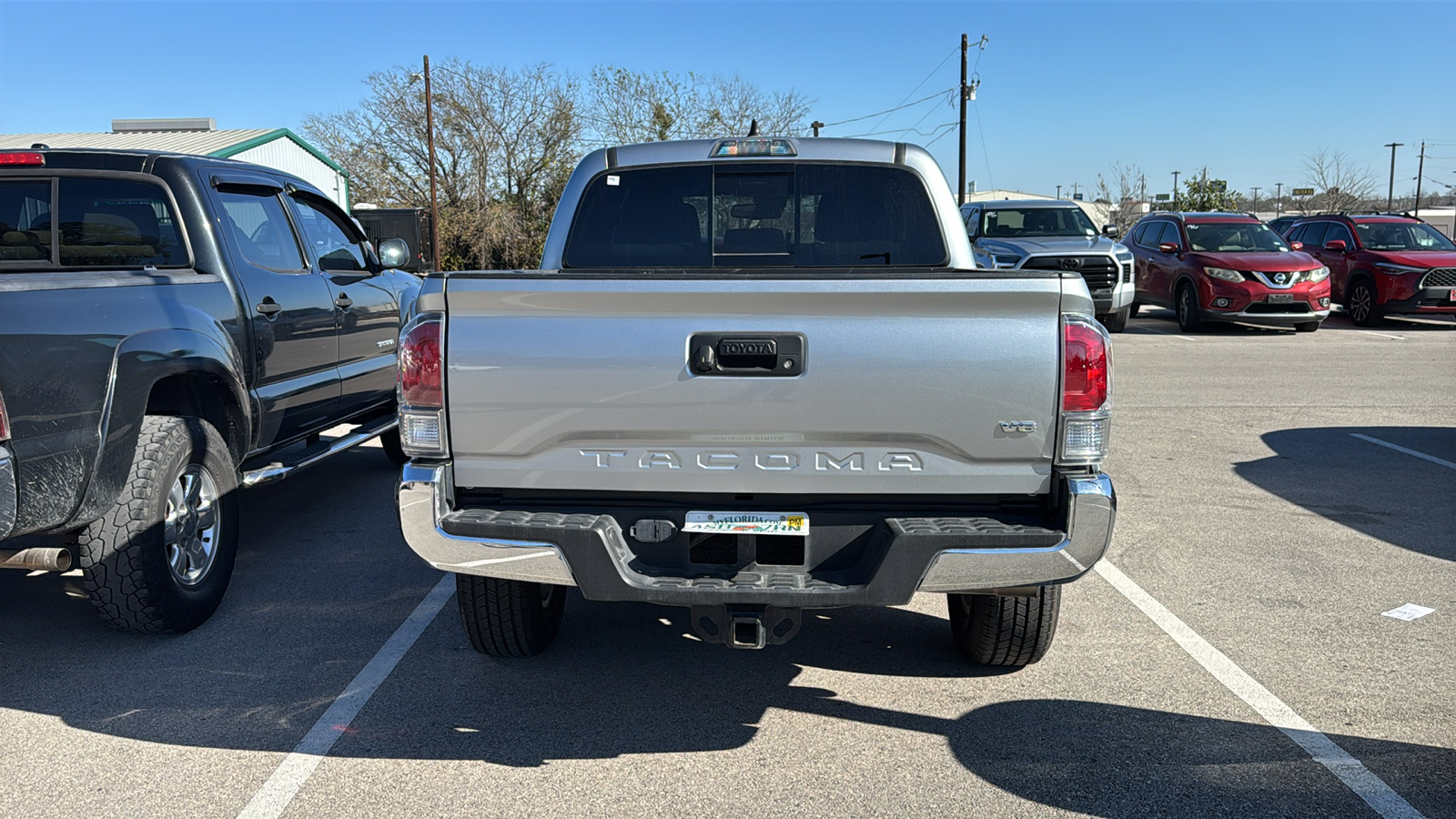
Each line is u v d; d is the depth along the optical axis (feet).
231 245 16.99
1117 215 201.87
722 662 13.58
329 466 25.54
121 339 13.14
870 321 9.97
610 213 15.11
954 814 9.88
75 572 17.39
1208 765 10.74
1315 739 11.28
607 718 11.97
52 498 12.07
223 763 10.96
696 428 10.23
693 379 10.13
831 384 10.03
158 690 12.72
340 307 20.30
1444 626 14.49
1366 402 33.04
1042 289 9.80
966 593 12.20
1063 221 55.21
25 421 11.62
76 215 16.75
